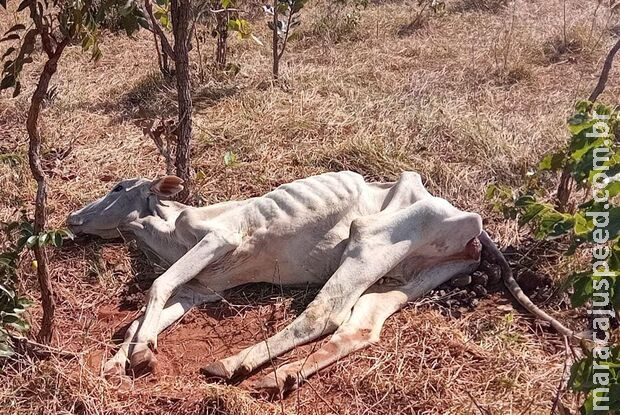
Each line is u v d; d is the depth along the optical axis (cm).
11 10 1035
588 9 1028
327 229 464
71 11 344
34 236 366
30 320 416
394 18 1034
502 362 396
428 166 618
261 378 384
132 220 502
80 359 382
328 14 1023
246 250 462
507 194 504
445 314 447
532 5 1066
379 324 425
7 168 607
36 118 358
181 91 529
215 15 816
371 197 489
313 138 676
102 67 884
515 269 489
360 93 767
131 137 685
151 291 431
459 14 1047
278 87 788
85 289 477
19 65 347
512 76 825
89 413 358
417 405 367
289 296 469
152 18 513
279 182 606
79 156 650
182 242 475
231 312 455
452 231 456
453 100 755
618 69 845
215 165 628
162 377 394
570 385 279
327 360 393
